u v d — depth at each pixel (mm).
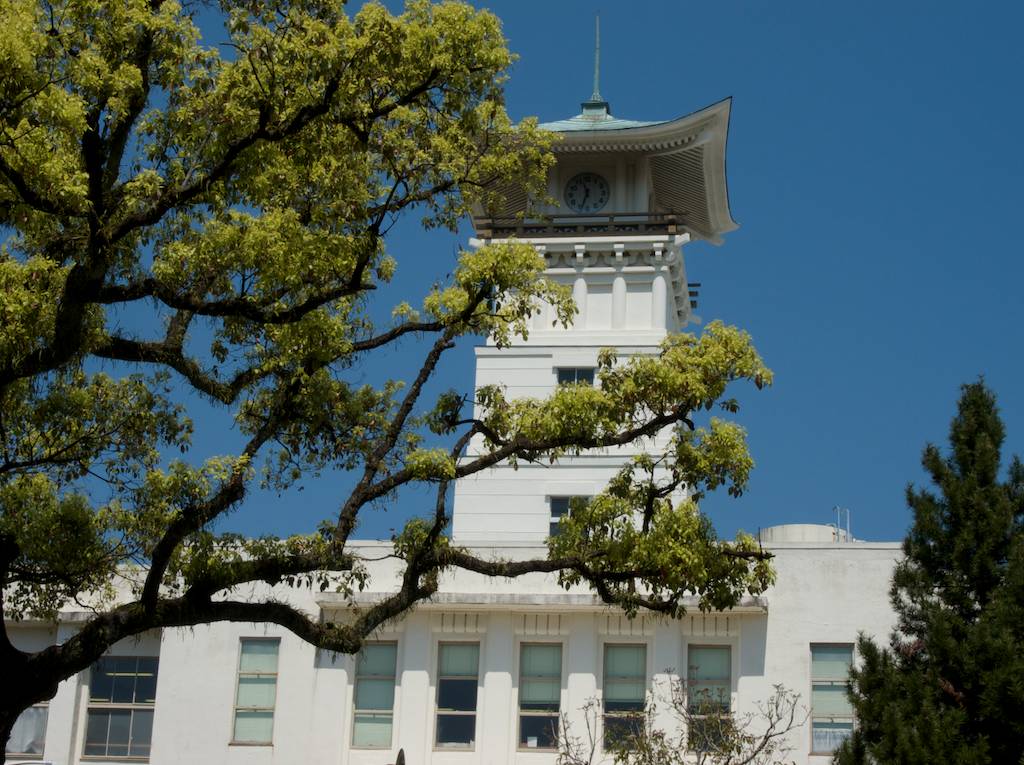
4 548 29031
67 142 25172
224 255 26859
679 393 28391
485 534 59938
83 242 26906
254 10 27719
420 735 44312
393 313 28812
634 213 66125
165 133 27203
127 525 29828
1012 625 31797
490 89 30125
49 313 25625
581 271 66188
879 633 43469
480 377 62312
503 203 32781
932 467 34312
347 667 45188
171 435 30578
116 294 26625
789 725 40312
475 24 28562
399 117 29703
